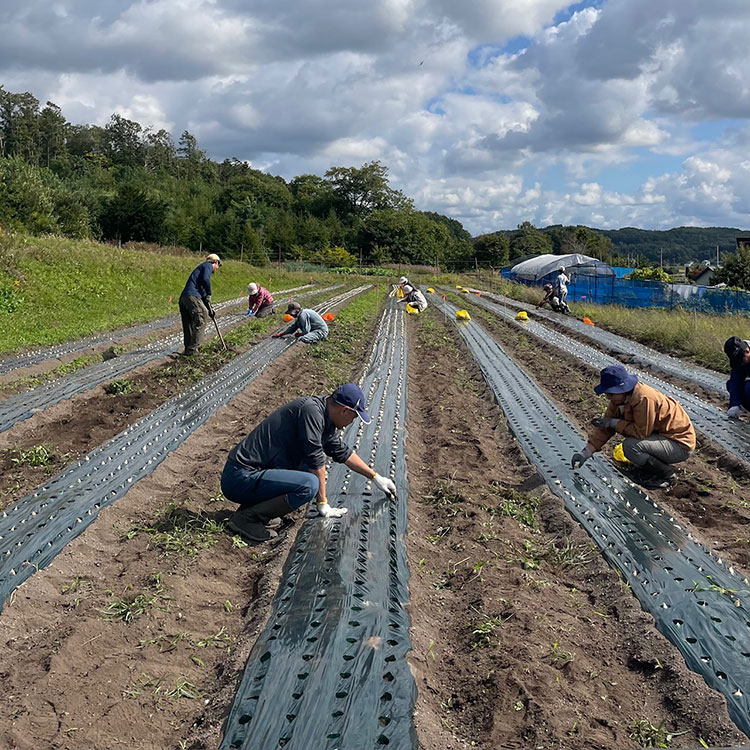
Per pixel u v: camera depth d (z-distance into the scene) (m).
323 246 78.31
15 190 41.94
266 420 5.79
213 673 4.30
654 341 17.03
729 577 5.23
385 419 9.52
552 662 4.25
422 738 3.59
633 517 6.31
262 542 5.94
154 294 23.20
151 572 5.31
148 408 10.03
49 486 7.01
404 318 22.69
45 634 4.54
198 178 104.00
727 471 7.77
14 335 14.88
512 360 14.72
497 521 6.35
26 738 3.56
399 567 5.38
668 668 4.15
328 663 4.21
